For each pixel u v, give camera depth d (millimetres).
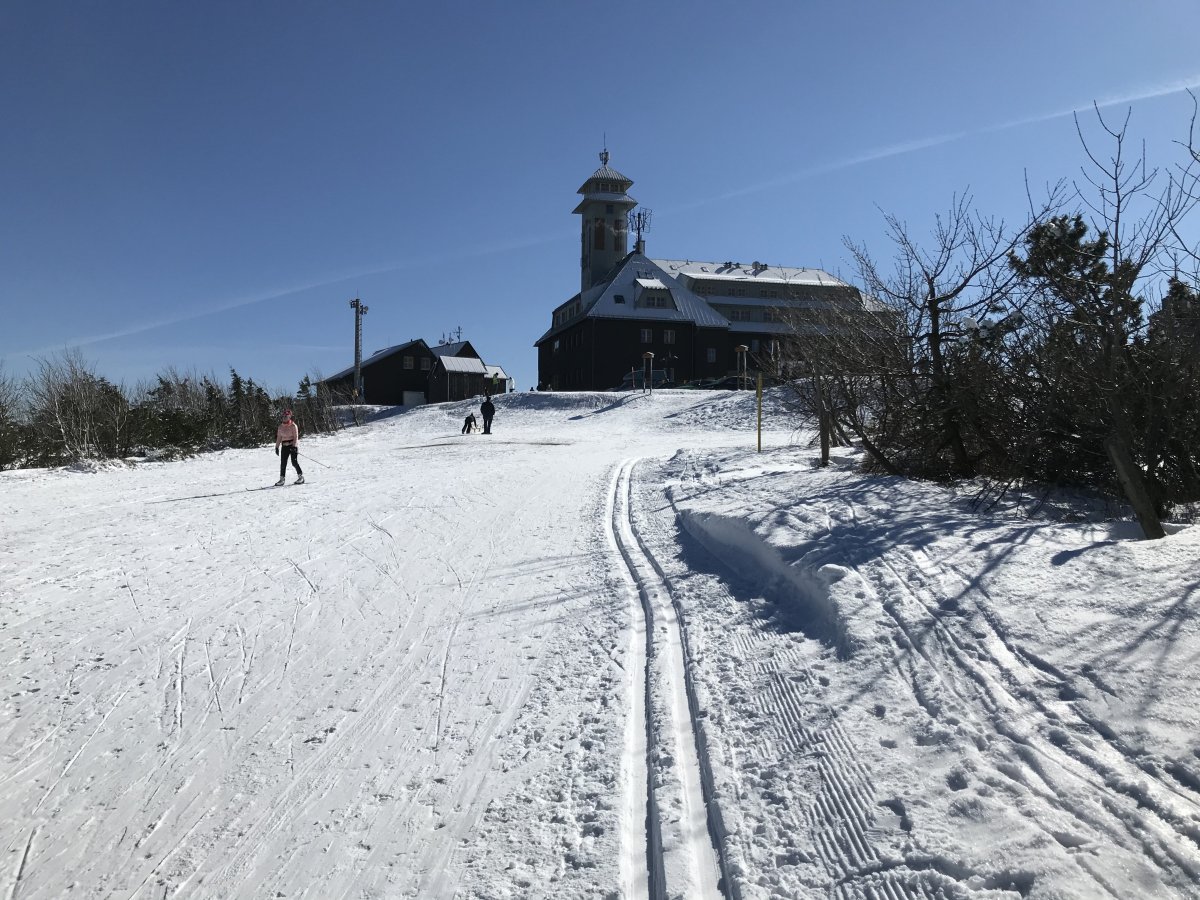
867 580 5703
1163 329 7387
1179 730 3232
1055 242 8109
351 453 26672
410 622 7258
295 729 5270
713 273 74438
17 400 24125
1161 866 2609
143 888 3787
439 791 4352
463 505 13570
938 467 10305
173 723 5480
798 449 17703
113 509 14391
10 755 5172
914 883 2875
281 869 3816
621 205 78125
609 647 6141
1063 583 4855
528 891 3426
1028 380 8758
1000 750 3457
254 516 13250
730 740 4312
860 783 3570
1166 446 7469
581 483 15578
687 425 36625
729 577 7355
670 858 3412
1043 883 2643
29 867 4031
